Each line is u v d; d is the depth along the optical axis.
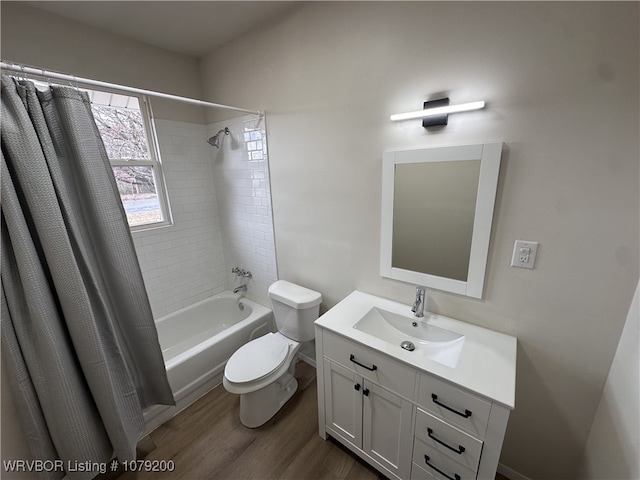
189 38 2.06
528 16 1.04
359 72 1.51
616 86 0.94
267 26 1.84
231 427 1.82
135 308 1.54
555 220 1.13
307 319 1.96
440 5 1.21
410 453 1.31
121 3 1.61
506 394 1.00
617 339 1.09
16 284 1.11
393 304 1.67
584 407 1.22
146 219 2.39
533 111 1.09
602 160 1.00
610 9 0.91
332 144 1.73
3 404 1.11
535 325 1.27
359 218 1.73
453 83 1.24
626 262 1.02
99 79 1.93
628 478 0.88
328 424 1.64
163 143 2.33
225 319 2.89
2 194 1.04
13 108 1.07
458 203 1.33
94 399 1.33
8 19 1.56
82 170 1.30
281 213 2.20
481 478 1.12
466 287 1.40
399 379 1.24
